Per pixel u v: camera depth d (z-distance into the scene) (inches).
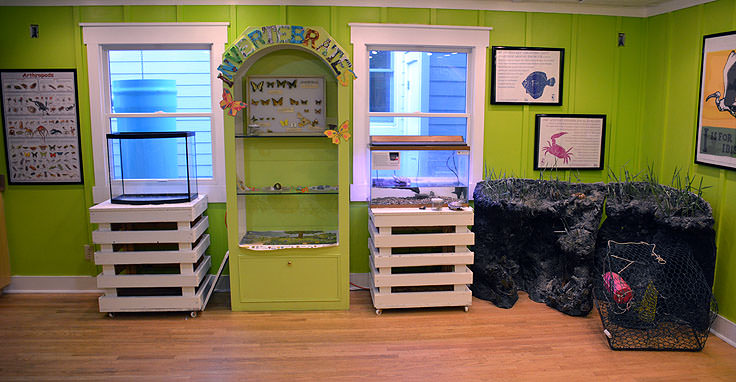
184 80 156.4
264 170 154.2
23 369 114.8
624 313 133.8
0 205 155.9
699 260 131.6
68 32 150.9
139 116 155.3
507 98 161.5
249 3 150.9
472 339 130.3
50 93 153.0
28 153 155.6
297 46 139.3
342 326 138.2
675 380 111.1
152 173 145.6
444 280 145.3
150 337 131.3
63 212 158.6
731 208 128.6
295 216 158.1
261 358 120.2
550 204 147.1
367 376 112.3
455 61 161.8
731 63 126.9
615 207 143.4
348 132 145.5
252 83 146.5
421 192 155.4
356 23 152.6
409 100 161.6
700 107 138.8
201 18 150.9
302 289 147.9
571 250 144.1
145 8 150.3
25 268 161.0
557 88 162.7
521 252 161.2
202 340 129.6
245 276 146.5
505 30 159.2
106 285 140.6
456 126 164.1
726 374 113.6
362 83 155.6
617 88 165.6
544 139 164.4
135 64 155.7
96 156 155.0
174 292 144.3
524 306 151.7
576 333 133.6
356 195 160.6
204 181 159.2
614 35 163.2
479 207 153.9
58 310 148.3
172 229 146.0
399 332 134.4
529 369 115.4
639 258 136.7
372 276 153.0
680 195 134.9
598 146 166.6
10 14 150.3
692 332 131.4
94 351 123.5
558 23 161.0
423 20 155.7
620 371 114.7
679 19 148.2
